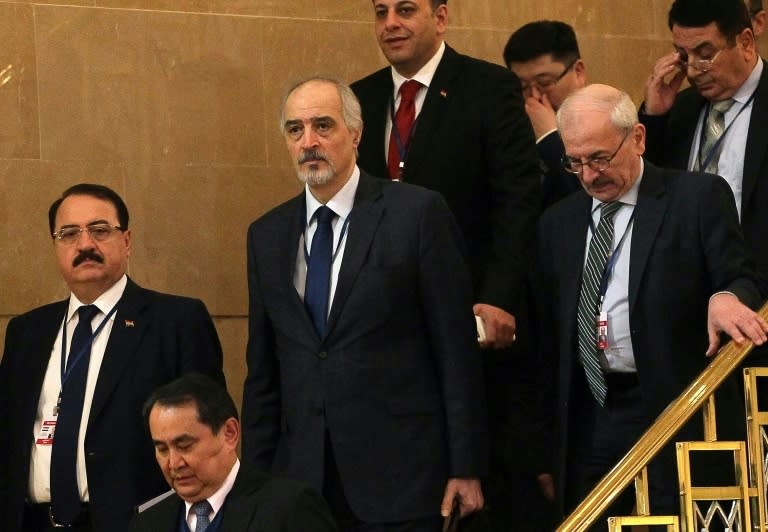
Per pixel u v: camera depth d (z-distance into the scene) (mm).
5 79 14711
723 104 12680
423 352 11023
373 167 13062
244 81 15500
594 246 11086
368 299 10844
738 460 10125
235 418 10266
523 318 12367
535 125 14062
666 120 13148
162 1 15289
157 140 15156
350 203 11188
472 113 12883
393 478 10711
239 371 15281
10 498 12031
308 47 15773
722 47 12523
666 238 10820
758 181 12344
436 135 12859
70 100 14906
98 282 12273
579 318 11039
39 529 12008
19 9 14797
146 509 10375
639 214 10914
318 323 11000
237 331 15297
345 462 10703
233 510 9984
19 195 14680
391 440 10758
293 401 10953
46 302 14688
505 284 12188
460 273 11070
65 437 11906
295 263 11188
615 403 10977
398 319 10898
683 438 10734
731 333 10172
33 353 12344
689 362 10781
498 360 12695
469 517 11391
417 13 12984
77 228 12281
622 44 17109
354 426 10734
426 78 13086
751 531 10195
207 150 15320
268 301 11234
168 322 12297
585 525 9828
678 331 10750
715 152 12633
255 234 11469
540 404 11680
